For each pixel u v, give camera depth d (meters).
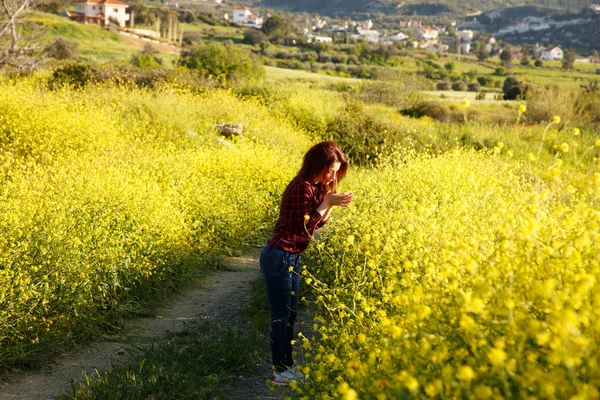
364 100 34.41
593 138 16.78
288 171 11.50
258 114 18.92
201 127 15.46
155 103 15.53
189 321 6.01
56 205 6.55
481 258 2.88
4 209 6.15
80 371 4.88
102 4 111.31
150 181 8.70
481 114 29.84
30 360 4.91
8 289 5.14
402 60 111.25
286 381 4.15
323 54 99.38
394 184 7.52
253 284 7.02
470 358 2.23
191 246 7.99
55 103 12.92
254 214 9.74
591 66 144.12
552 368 2.04
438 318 2.57
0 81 15.30
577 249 2.89
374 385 2.43
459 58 143.88
